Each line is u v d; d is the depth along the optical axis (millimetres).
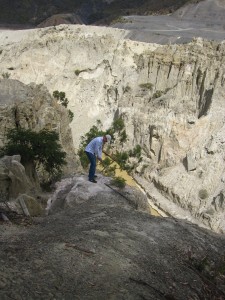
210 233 13906
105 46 56594
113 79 52688
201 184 36219
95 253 10070
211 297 10188
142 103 46812
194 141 40344
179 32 66750
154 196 37562
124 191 17047
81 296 8320
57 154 18656
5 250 9781
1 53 64750
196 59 46812
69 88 54938
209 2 86438
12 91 26844
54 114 26766
